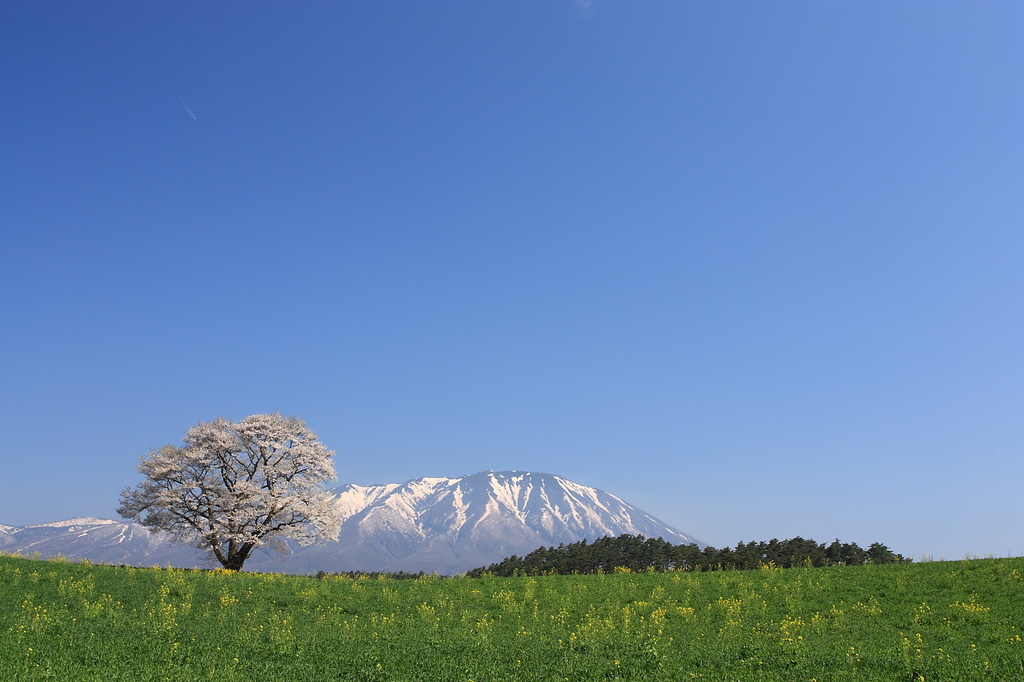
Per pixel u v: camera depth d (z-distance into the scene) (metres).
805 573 36.81
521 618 27.98
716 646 21.95
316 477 52.91
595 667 19.16
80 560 39.41
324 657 19.97
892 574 34.41
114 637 21.25
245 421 51.00
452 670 18.64
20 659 17.41
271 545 51.09
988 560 36.53
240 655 19.80
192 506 48.38
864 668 19.05
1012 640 22.45
